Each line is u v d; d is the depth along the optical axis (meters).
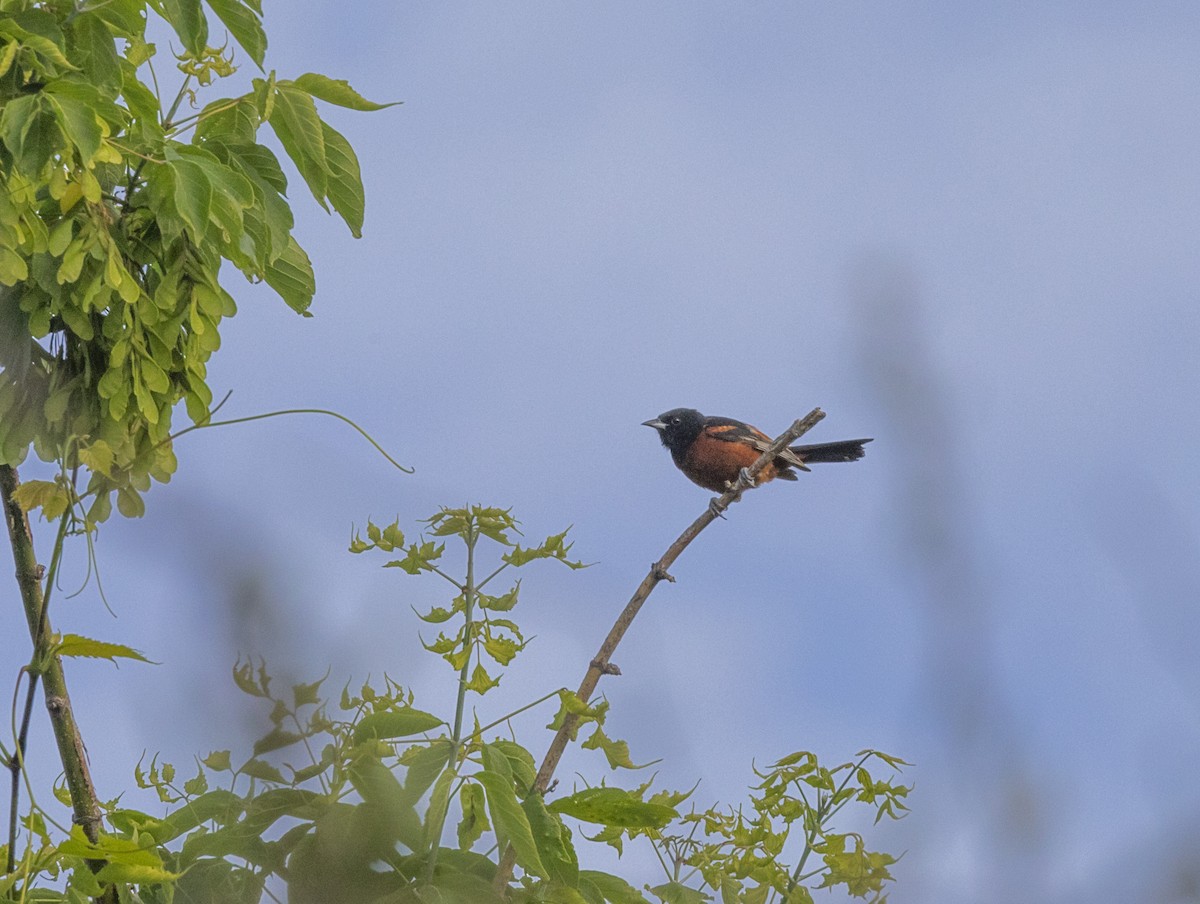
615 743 5.40
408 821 5.02
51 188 5.61
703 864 5.81
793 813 5.80
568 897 5.12
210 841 5.17
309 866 5.00
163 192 5.89
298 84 6.56
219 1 6.20
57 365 6.00
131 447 5.98
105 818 5.46
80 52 6.01
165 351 6.04
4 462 5.72
